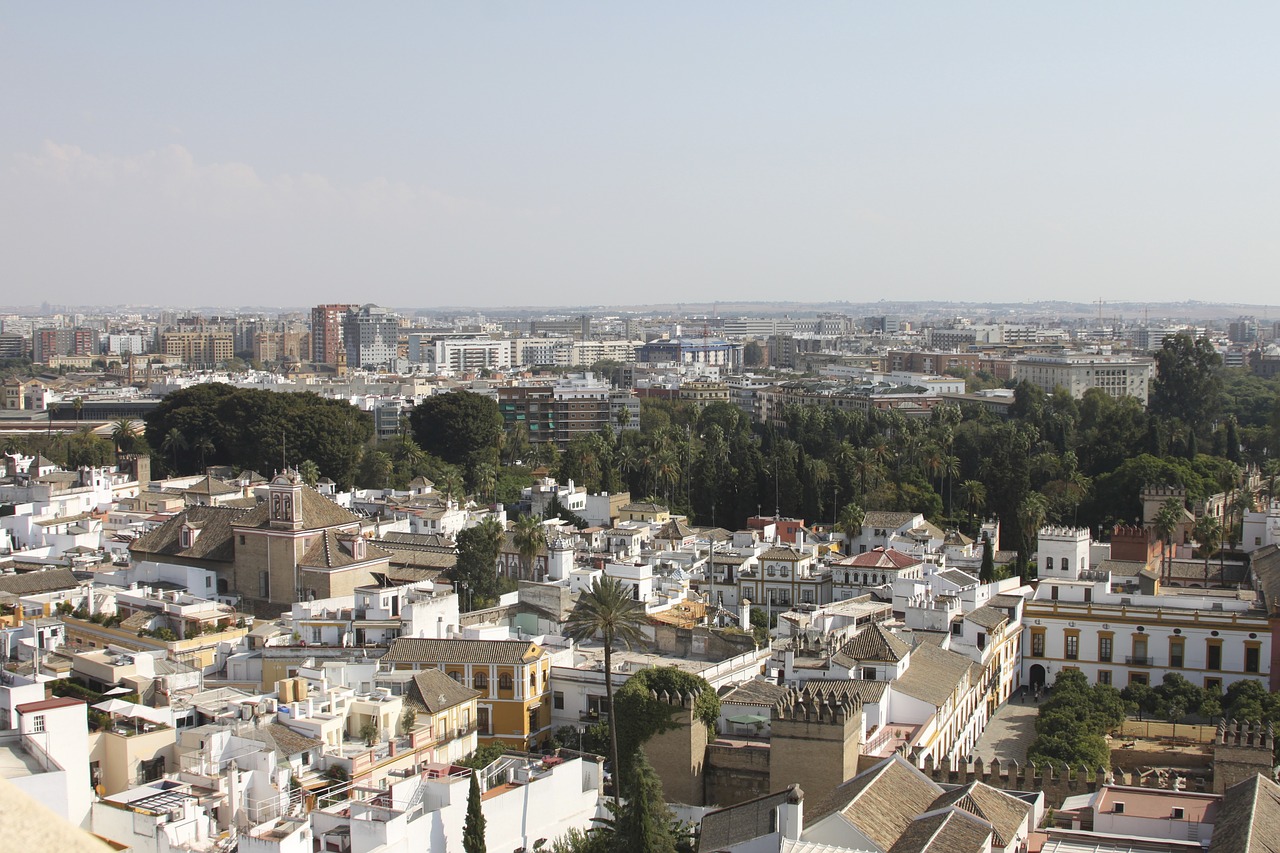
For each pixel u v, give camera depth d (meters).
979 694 184.00
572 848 113.81
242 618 188.88
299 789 115.62
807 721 122.88
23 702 104.25
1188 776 134.00
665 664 173.50
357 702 136.62
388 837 102.00
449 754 141.50
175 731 122.44
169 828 98.81
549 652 172.75
